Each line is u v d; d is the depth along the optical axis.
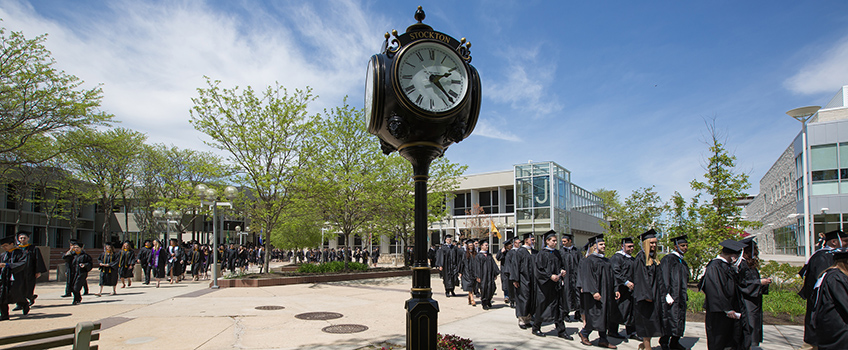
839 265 5.45
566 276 9.17
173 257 17.36
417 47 4.35
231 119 16.95
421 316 4.22
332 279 17.75
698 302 10.08
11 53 15.74
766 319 9.26
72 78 17.22
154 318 8.84
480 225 38.66
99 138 20.16
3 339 3.00
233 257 21.31
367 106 4.85
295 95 17.86
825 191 27.86
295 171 17.20
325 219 21.86
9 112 16.67
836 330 5.30
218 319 8.77
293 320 8.70
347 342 6.80
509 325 8.68
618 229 19.36
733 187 13.06
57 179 31.19
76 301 10.94
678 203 14.62
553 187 36.97
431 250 24.34
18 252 9.11
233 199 17.12
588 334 7.22
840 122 27.84
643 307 6.54
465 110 4.54
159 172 35.72
